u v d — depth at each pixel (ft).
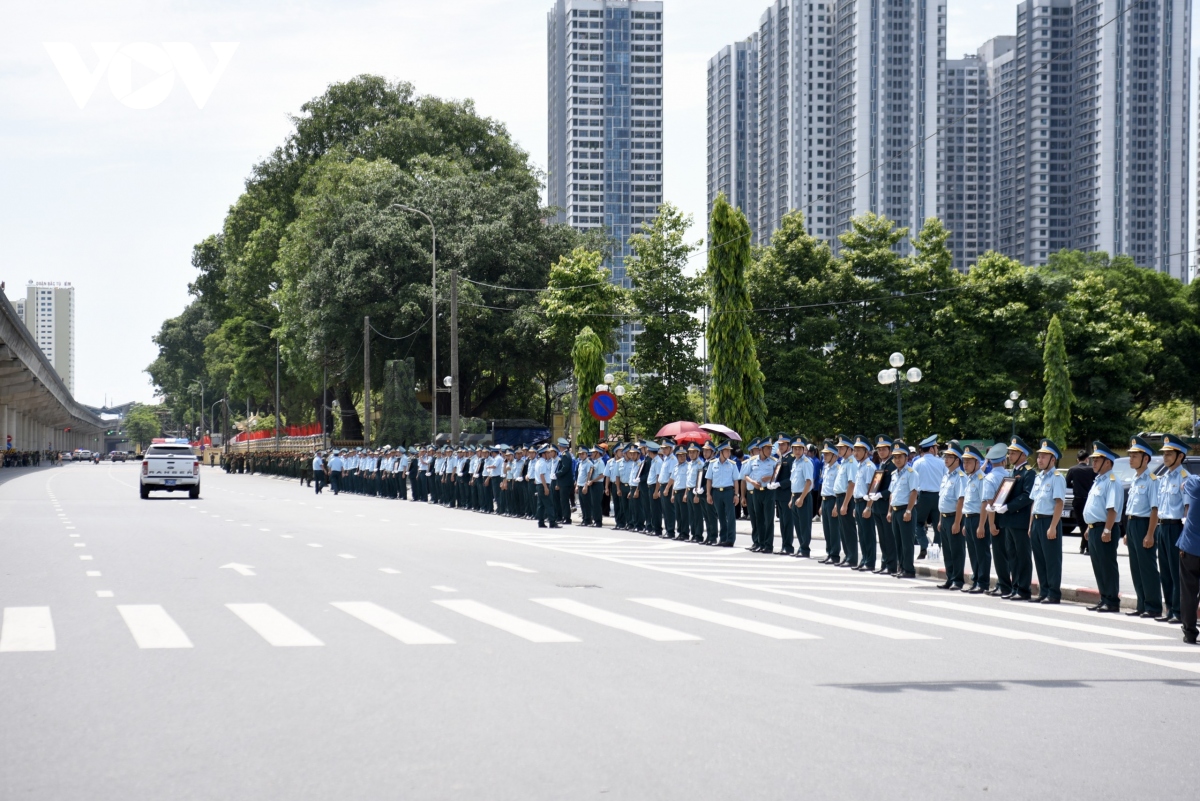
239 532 78.28
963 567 53.52
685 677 28.32
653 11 584.81
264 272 236.84
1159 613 44.09
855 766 20.36
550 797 18.29
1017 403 170.71
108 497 136.77
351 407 241.14
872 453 63.41
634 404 164.04
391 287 192.13
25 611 39.09
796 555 69.05
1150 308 209.87
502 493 108.58
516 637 34.14
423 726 22.94
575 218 579.48
